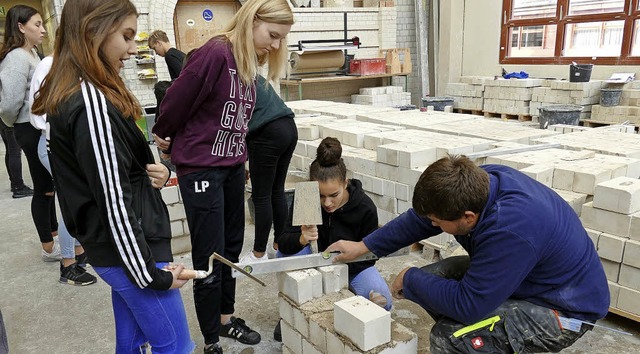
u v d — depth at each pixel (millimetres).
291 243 1898
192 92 1601
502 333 1438
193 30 7102
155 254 1341
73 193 1219
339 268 1653
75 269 2674
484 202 1322
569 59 6805
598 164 2355
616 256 1969
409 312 2254
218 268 1824
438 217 1343
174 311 1401
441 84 8398
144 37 6371
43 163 2605
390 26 8109
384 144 2965
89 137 1121
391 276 2576
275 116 2240
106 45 1198
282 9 1635
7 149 4242
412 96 8945
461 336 1436
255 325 2184
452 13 7965
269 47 1704
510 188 1368
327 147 1801
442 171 1320
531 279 1423
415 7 8320
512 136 3135
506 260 1282
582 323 1435
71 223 1285
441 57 8305
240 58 1631
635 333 2023
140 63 6445
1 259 3006
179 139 1719
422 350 1961
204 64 1584
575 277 1404
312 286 1611
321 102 5117
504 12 7445
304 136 3471
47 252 2928
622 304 1990
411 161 2621
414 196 1384
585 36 6645
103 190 1148
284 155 2422
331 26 7668
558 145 2885
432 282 1487
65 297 2514
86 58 1155
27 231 3492
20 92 2512
